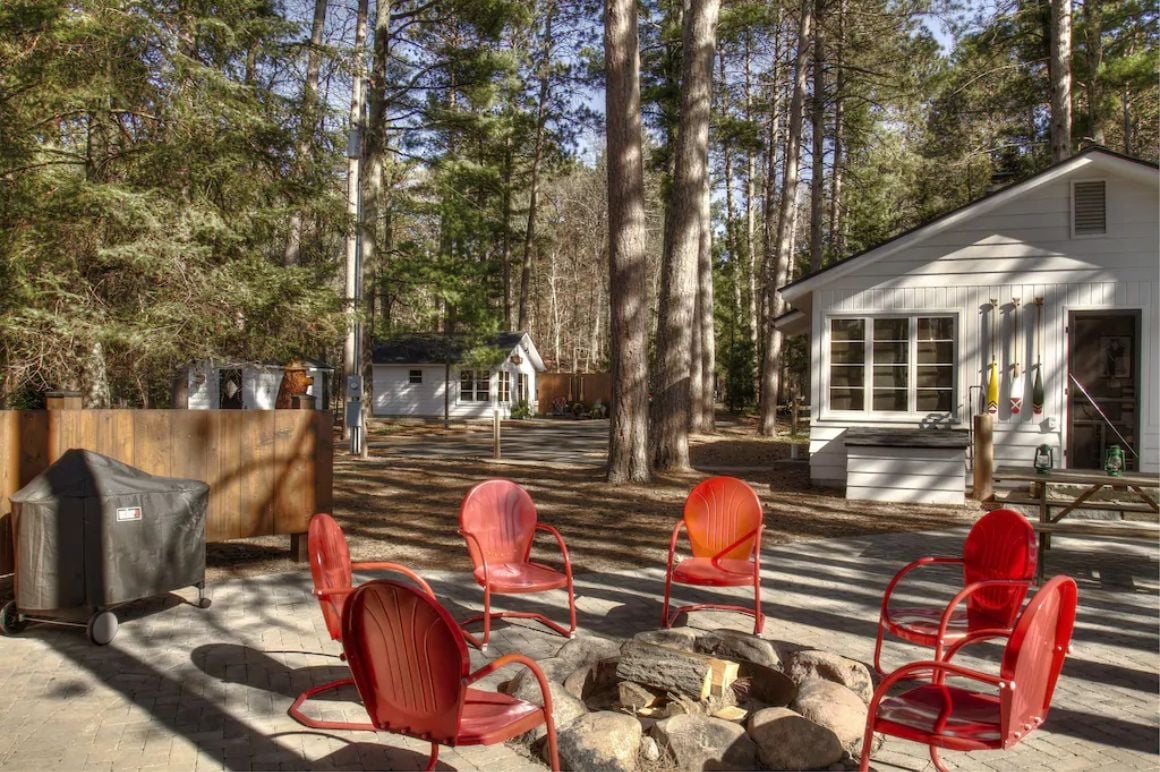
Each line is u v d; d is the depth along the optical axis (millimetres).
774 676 4648
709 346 26188
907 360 13180
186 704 4480
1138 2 21219
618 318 13383
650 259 56500
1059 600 3125
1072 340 12430
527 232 38719
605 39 13188
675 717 3994
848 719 3977
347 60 12992
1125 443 12203
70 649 5402
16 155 9062
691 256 15125
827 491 13008
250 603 6512
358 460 17609
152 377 11242
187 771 3701
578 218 58406
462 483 13547
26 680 4828
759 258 47812
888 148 26766
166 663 5137
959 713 3293
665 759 3842
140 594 5719
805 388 39000
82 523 5441
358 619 3236
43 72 9281
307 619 6078
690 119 15000
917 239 12984
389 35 23266
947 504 11625
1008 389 12672
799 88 22141
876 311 13281
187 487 6105
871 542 9047
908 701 3424
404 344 37625
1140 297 12117
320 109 11523
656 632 4977
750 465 16516
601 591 6961
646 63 26453
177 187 10016
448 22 23141
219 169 10172
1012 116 24109
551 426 33062
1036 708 3170
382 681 3252
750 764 3791
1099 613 6438
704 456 18328
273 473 7617
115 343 9453
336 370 31344
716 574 5617
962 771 3760
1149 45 21797
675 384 15117
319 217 11992
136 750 3912
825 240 34188
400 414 37531
